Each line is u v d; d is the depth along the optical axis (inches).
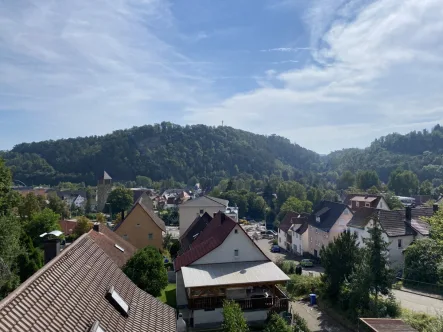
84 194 5600.4
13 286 975.0
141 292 639.1
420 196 4200.3
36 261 1157.1
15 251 1082.1
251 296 1108.5
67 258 518.9
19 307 354.9
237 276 1044.5
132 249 1374.3
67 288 455.5
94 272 559.8
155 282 1013.2
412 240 1628.9
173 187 7770.7
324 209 2341.3
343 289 1107.9
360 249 1118.4
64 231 2226.9
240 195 4778.5
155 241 1847.9
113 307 514.9
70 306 428.8
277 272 1078.4
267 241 3070.9
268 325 852.0
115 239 1343.5
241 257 1163.9
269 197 5369.1
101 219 2878.9
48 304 397.1
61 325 386.0
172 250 1940.2
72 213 4517.7
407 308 1046.4
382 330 669.3
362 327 957.2
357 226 1840.6
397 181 5162.4
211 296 1015.6
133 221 1830.7
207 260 1146.7
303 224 2508.6
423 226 1683.1
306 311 1170.6
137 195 4539.9
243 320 787.4
